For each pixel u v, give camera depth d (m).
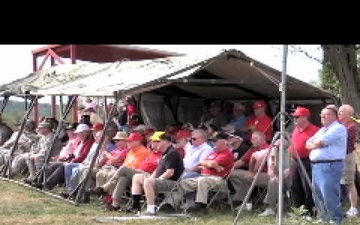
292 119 7.81
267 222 7.25
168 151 7.98
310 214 7.45
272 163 7.71
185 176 8.14
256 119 9.80
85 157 10.09
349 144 7.63
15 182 11.00
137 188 8.02
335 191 6.80
